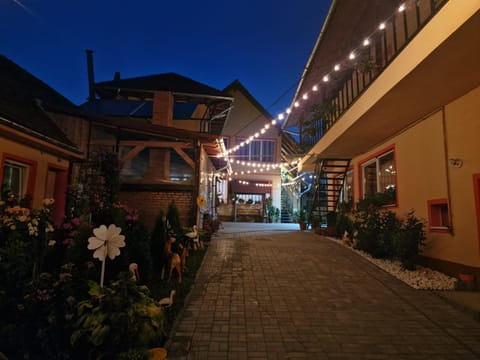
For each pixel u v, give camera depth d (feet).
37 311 9.56
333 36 23.68
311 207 40.14
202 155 31.40
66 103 35.99
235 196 60.75
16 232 12.15
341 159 34.78
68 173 24.25
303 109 40.22
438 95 17.02
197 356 9.83
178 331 11.43
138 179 29.76
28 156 19.57
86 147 28.66
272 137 62.54
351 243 26.37
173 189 28.96
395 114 20.03
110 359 8.46
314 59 26.61
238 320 12.42
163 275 16.33
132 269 12.36
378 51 23.26
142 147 28.89
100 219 15.12
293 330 11.70
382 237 21.49
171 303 12.01
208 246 25.62
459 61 13.62
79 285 10.49
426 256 19.70
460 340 11.16
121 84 37.55
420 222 20.04
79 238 12.34
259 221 59.77
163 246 17.24
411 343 10.91
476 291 15.43
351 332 11.62
